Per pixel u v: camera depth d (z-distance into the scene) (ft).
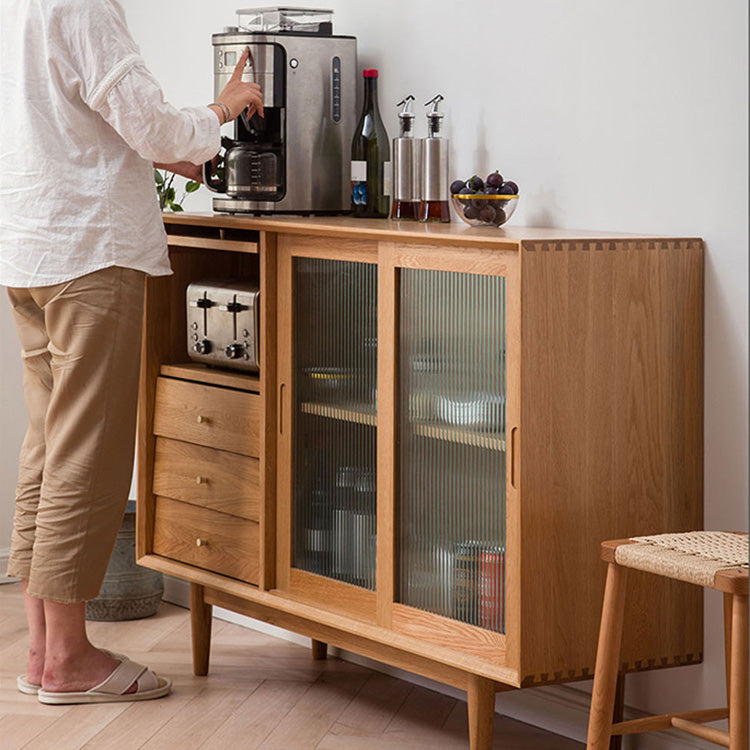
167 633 11.32
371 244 8.27
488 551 7.61
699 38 7.84
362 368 8.45
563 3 8.67
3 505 13.00
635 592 7.73
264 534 9.23
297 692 9.78
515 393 7.28
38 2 8.61
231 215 10.03
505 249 7.28
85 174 8.79
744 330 7.68
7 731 8.87
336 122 10.04
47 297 8.91
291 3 10.96
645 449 7.71
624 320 7.55
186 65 12.03
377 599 8.39
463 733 8.96
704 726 7.14
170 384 10.08
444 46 9.57
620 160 8.38
